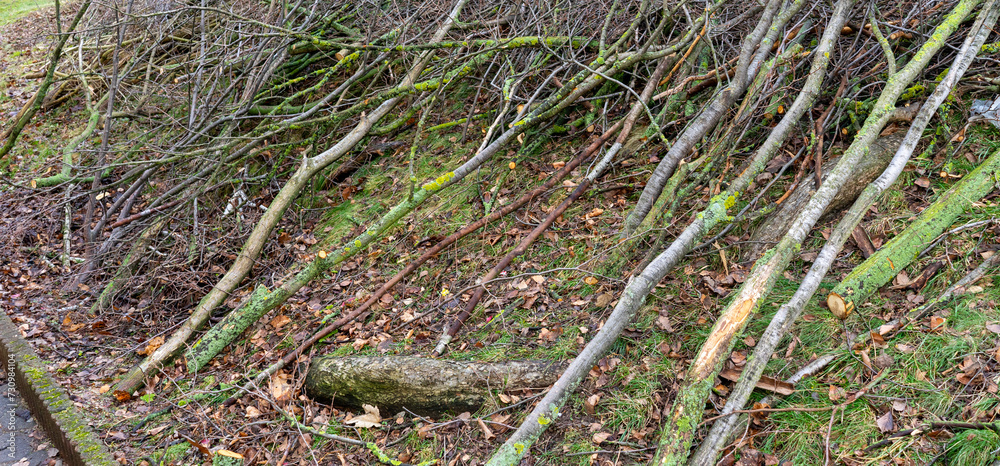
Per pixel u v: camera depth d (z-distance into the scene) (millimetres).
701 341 3062
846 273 3113
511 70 4902
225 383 3863
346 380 3424
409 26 5293
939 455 2289
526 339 3477
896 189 3396
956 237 3068
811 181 3508
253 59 5992
